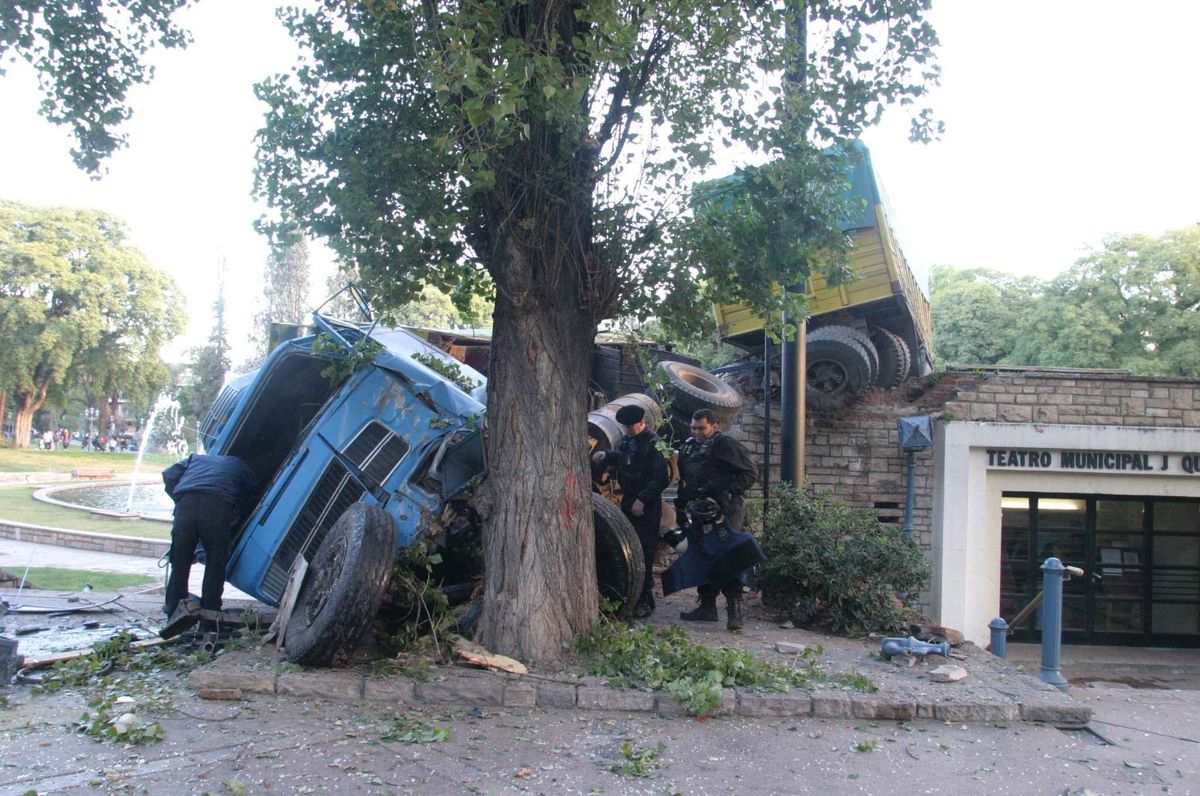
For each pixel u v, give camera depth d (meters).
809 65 7.07
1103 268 31.02
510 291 6.21
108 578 12.48
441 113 6.64
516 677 5.65
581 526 6.32
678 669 5.82
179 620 6.67
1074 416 13.58
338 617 5.42
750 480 7.59
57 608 9.11
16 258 48.94
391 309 7.06
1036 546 14.64
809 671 6.20
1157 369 29.31
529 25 6.18
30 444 61.34
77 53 7.62
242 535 7.35
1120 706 6.40
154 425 58.75
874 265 12.73
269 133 6.80
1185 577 14.70
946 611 13.11
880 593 8.06
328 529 6.81
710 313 7.86
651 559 7.78
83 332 51.69
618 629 6.36
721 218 7.14
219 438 8.30
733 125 6.96
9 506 23.50
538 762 4.49
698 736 4.99
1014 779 4.58
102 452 56.19
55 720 4.92
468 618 6.40
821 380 13.08
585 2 6.09
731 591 7.59
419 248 6.74
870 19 6.97
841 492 13.21
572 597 6.20
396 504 6.59
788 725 5.27
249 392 7.98
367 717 5.05
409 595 6.11
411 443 6.75
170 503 28.22
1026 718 5.61
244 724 4.87
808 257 7.18
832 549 8.23
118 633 7.42
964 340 34.28
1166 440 13.57
